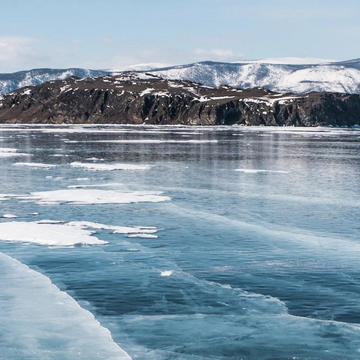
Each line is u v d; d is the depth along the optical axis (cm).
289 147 9650
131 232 2783
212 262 2247
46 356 1418
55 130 18112
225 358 1427
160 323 1636
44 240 2536
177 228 2891
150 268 2159
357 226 2956
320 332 1575
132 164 6350
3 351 1443
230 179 4934
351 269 2152
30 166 5925
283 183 4691
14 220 3045
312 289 1920
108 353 1438
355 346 1491
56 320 1636
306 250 2442
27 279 1991
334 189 4344
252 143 10838
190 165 6238
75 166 5956
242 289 1925
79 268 2147
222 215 3250
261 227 2927
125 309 1739
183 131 17538
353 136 14975
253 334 1562
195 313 1708
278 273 2098
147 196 3869
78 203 3572
